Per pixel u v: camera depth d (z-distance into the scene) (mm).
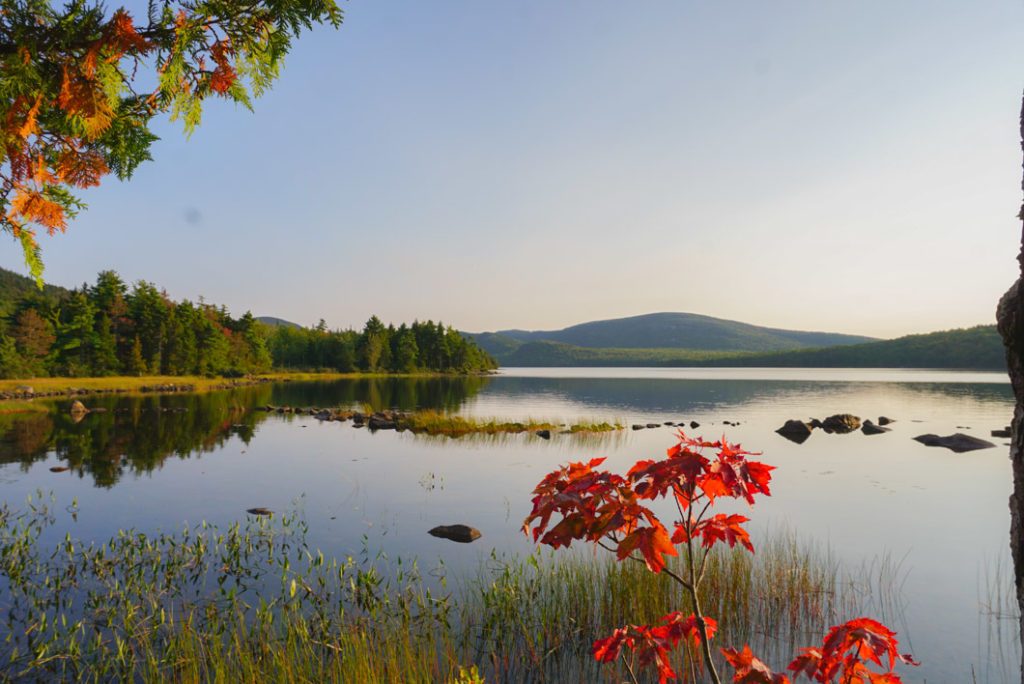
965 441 24938
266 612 7359
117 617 7547
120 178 3809
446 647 6801
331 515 13094
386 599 7984
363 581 8703
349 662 6082
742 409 44750
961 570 9555
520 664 6473
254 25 3209
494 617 7422
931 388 74562
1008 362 1937
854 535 11602
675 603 7711
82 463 19703
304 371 126125
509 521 12656
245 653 6363
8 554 9977
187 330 85375
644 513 2746
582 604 7648
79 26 2861
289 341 133875
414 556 10180
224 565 9562
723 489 2811
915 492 15781
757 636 7059
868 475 18328
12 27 2775
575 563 9414
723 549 10031
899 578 9109
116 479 17125
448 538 11266
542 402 53094
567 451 23172
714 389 75125
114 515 12992
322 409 41938
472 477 17719
